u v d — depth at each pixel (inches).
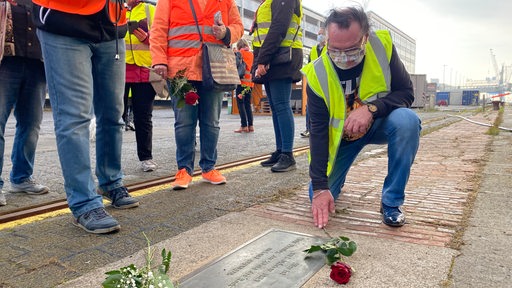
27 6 122.3
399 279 73.2
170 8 141.3
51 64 100.0
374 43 102.7
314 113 103.0
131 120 382.3
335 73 101.9
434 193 134.4
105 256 86.8
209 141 151.6
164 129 386.0
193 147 149.5
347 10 93.0
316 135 102.3
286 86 173.0
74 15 98.7
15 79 125.0
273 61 167.3
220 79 138.5
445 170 174.6
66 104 100.7
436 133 347.9
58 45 99.2
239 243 92.0
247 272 75.6
